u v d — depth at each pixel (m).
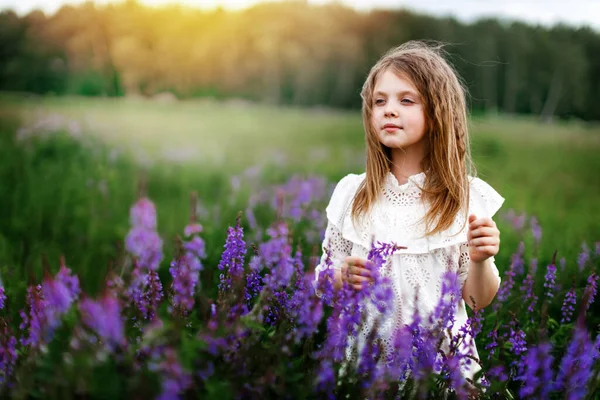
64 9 32.38
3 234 6.03
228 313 2.27
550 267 3.74
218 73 43.94
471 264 2.85
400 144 2.96
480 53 53.38
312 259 2.52
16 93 31.39
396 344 2.32
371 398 2.16
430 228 2.91
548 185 12.52
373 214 3.01
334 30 51.09
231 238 2.79
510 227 6.52
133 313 2.46
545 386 2.23
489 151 17.83
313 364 2.30
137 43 35.69
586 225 7.46
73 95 31.58
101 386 1.88
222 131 22.11
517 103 54.81
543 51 54.31
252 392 2.02
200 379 2.00
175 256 2.70
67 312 2.21
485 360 2.89
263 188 9.20
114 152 11.31
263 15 48.31
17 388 2.03
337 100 51.03
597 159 18.28
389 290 2.39
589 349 2.33
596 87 55.19
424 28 53.00
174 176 10.80
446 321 2.47
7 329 2.37
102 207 7.25
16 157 10.58
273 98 48.75
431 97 2.96
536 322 3.55
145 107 26.28
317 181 7.56
